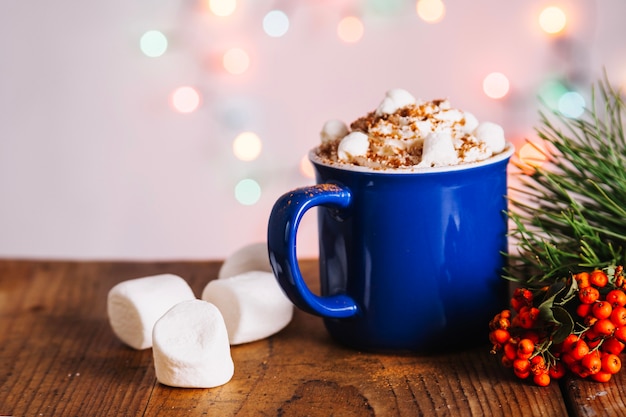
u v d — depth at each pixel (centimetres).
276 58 104
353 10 102
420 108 44
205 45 104
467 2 101
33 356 46
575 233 43
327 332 47
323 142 47
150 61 105
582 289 39
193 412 40
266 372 43
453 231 43
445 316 43
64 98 106
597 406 38
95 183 109
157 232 112
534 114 103
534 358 40
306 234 111
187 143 108
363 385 41
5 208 111
